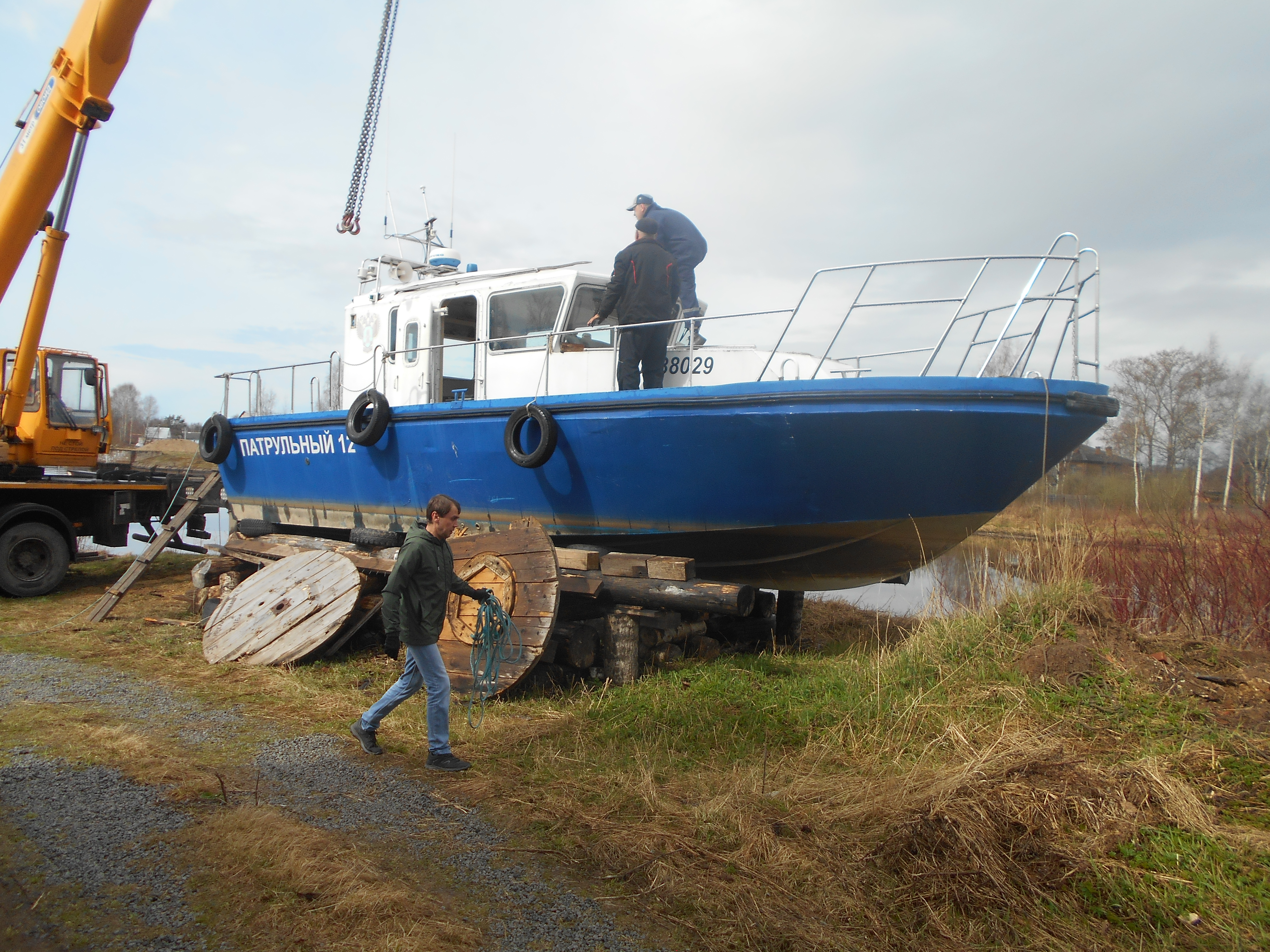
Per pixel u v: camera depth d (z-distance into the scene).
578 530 7.04
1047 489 9.55
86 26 7.60
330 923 2.65
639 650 6.30
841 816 3.58
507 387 7.75
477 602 5.90
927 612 6.54
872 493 5.92
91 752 4.22
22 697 5.41
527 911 2.87
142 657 6.73
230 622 6.88
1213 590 6.42
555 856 3.28
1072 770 3.63
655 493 6.52
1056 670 4.83
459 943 2.61
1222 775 3.77
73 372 11.19
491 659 4.85
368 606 7.00
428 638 4.20
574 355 7.27
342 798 3.81
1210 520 7.59
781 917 2.87
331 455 8.90
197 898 2.79
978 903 2.94
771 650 7.67
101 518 11.16
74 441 11.11
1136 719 4.34
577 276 7.34
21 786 3.74
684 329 7.23
